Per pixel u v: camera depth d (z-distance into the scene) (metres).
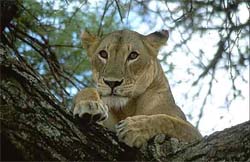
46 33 12.65
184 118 11.16
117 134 7.71
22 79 6.78
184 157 7.12
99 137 7.27
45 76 12.77
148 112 10.66
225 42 13.30
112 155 7.21
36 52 12.75
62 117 6.97
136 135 7.80
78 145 6.91
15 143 6.37
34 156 6.47
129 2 11.45
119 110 10.54
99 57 11.04
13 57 6.93
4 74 6.67
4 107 6.48
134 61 10.86
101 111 7.69
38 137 6.56
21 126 6.48
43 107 6.80
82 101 7.63
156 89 11.02
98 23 13.02
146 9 12.93
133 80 10.62
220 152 6.88
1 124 6.37
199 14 13.11
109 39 11.11
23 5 11.65
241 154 6.78
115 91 10.35
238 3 12.51
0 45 6.96
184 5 12.73
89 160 6.91
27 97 6.70
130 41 11.05
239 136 6.88
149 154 7.49
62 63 13.36
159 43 11.61
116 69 10.52
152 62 11.23
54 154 6.61
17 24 11.87
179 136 8.82
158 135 7.79
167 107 10.86
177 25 12.95
